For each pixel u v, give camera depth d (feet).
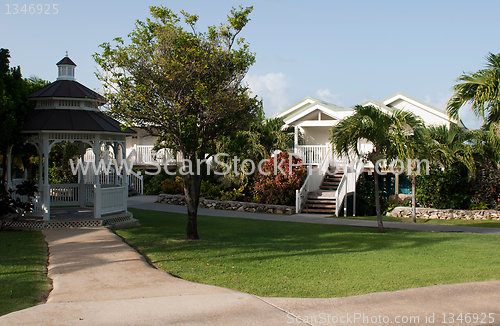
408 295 21.71
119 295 21.26
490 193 59.62
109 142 47.65
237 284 23.80
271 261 30.09
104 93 36.94
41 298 20.97
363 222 54.19
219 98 35.55
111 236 38.58
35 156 54.19
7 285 22.47
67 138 44.14
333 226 50.60
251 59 38.81
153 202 71.77
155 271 26.43
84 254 31.01
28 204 42.93
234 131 41.34
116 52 35.86
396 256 32.32
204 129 39.81
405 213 61.62
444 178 60.03
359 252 33.96
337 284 23.95
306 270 27.37
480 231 47.65
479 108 45.37
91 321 17.60
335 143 47.78
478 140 58.39
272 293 22.20
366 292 22.47
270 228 48.03
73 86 47.21
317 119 83.92
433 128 59.21
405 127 45.70
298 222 53.83
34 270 26.12
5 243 34.63
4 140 39.86
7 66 42.34
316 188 71.67
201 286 23.06
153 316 18.33
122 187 48.88
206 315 18.57
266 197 66.90
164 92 36.45
